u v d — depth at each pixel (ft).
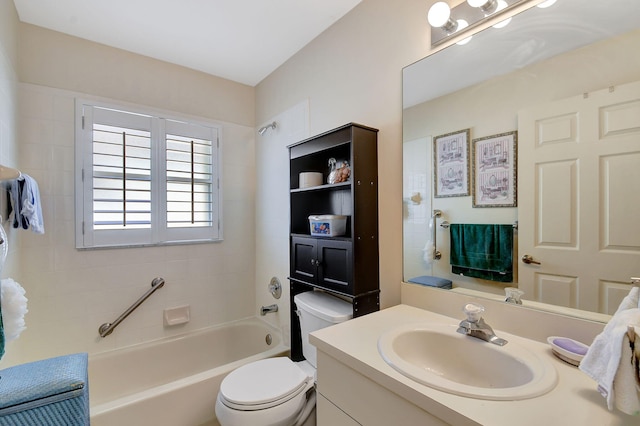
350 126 4.83
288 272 7.61
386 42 5.07
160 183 7.55
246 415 4.20
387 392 2.74
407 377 2.64
